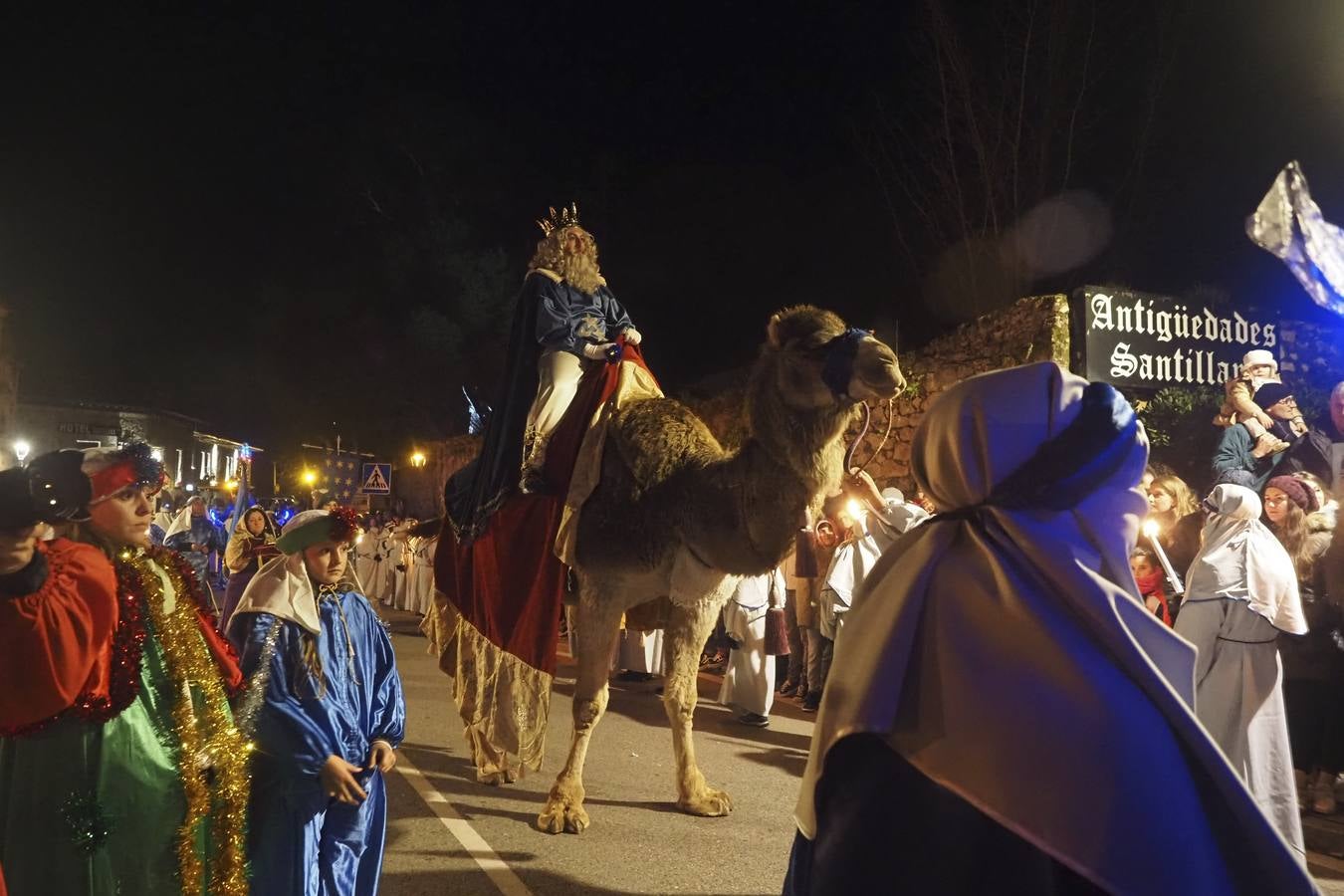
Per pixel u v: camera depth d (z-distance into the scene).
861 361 4.70
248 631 3.46
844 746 1.70
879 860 1.58
